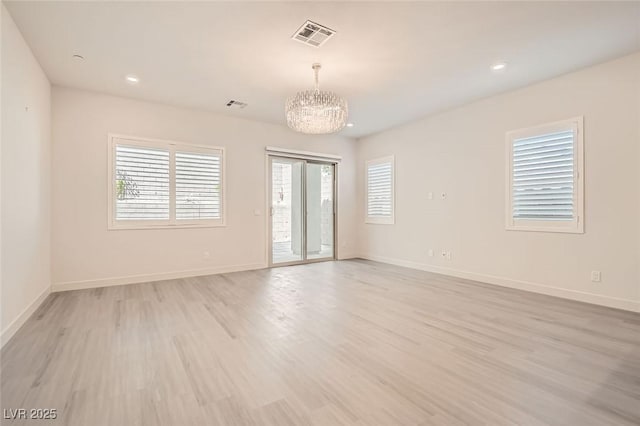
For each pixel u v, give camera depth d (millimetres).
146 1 2359
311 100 3328
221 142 5230
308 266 5883
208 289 4148
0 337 2350
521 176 4090
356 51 3133
